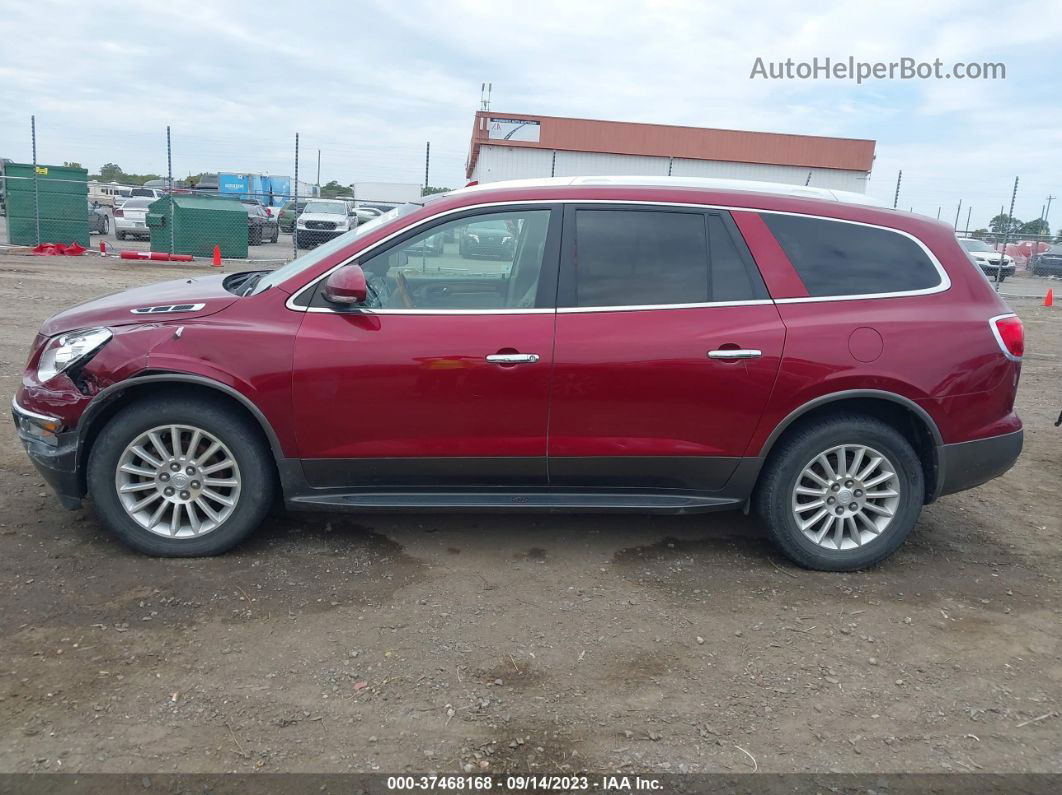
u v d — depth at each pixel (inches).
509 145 1429.6
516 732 112.2
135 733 108.1
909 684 127.3
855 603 152.4
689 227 159.3
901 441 159.2
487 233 159.0
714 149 1457.9
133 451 152.7
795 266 159.0
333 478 157.2
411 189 1243.2
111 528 154.9
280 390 150.0
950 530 191.2
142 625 133.6
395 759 105.8
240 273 203.8
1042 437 279.0
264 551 162.6
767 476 161.6
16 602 138.4
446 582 153.6
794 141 1459.2
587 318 153.6
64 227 802.2
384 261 157.2
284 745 107.4
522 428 154.3
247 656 126.7
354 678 122.5
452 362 150.9
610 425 154.9
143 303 158.4
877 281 160.6
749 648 135.6
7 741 105.3
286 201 1408.7
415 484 159.3
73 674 119.7
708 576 161.0
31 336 352.8
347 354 150.5
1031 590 161.0
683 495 163.2
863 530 165.3
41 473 155.3
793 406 155.4
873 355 155.2
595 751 109.1
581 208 159.0
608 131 1430.9
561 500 160.1
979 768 108.8
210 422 151.6
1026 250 1202.0
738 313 155.3
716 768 106.7
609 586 155.1
